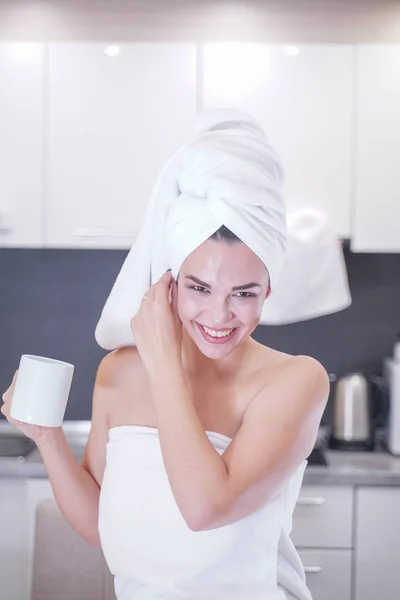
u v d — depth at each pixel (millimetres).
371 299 2908
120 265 2930
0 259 2924
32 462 2408
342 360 2922
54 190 2551
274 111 2535
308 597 1134
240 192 917
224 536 1020
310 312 2512
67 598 1578
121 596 1107
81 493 1157
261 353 1106
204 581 1029
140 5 2584
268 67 2529
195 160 960
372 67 2529
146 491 1064
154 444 1087
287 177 2549
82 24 2586
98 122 2535
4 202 2557
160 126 2533
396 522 2367
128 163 2541
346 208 2557
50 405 1092
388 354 2914
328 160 2545
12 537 2400
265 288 964
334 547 2373
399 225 2562
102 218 2557
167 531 1038
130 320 1084
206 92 2529
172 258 970
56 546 1589
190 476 926
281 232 966
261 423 990
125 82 2525
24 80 2531
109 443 1132
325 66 2529
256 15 2602
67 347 2939
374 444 2656
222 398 1082
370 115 2539
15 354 2945
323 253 2506
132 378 1157
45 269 2928
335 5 2594
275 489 987
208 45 2523
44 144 2541
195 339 975
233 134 992
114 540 1076
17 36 2586
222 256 917
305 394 1013
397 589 2373
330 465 2430
